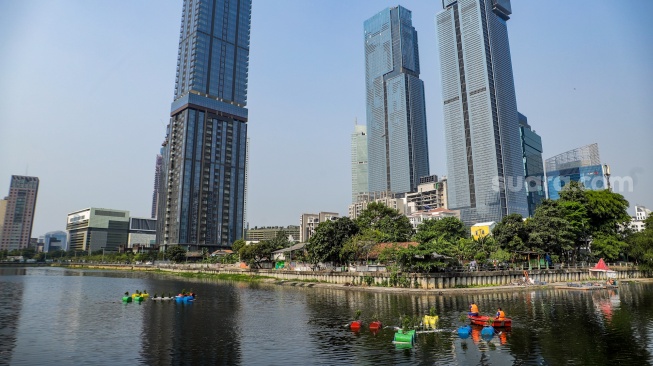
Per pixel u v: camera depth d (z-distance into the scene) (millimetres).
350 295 81250
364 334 43438
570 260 119062
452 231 151125
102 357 34812
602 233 118812
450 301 68500
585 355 33875
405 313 56531
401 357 33875
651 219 119125
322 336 42656
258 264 153375
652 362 31750
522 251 102125
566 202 119000
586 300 69188
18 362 33375
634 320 49312
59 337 42906
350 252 107250
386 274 89562
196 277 158375
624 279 114062
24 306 67875
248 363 32656
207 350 37031
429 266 82375
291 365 31969
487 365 31484
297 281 113875
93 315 57969
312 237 121188
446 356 34031
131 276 167750
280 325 49344
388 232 138375
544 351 35312
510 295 76812
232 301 74250
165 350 37125
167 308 65125
